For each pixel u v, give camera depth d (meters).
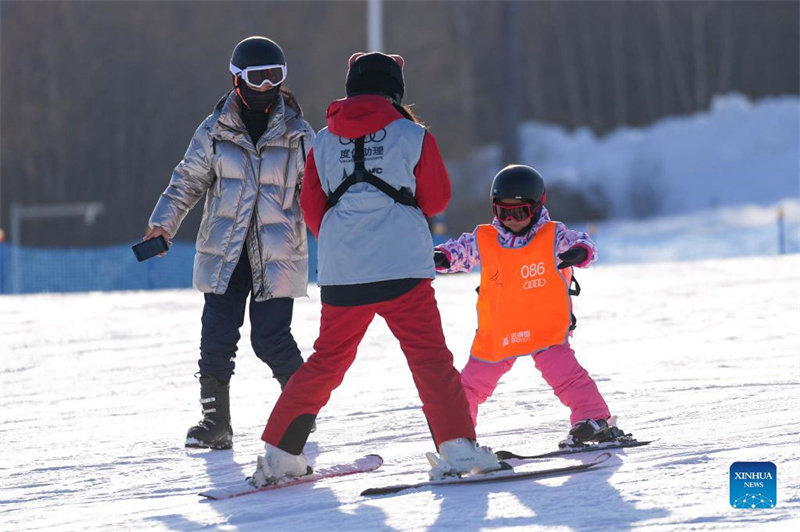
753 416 14.48
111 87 140.00
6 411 18.78
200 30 143.00
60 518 11.63
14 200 135.38
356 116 12.07
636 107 168.12
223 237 15.16
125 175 138.25
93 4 141.00
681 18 169.12
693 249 86.38
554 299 13.38
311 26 146.00
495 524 9.86
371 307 11.99
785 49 169.62
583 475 11.61
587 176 132.50
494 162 139.62
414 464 13.27
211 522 10.85
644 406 15.95
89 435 16.42
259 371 22.05
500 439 14.46
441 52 149.88
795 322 25.47
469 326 28.48
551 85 167.38
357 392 18.83
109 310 34.66
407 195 12.04
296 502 11.43
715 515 9.57
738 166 133.88
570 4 168.25
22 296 39.81
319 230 12.42
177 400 19.44
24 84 138.00
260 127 15.53
